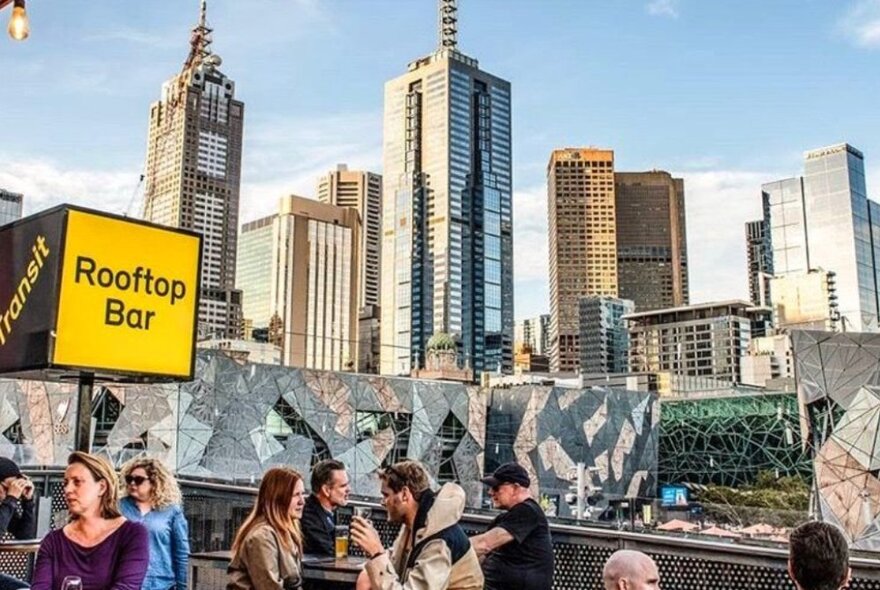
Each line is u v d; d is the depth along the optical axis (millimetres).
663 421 104250
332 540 7203
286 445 63531
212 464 57812
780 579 6012
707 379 150500
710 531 27734
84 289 6090
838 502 57406
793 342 65750
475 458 78562
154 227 6578
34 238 6168
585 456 83188
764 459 96250
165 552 6453
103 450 51719
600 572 6969
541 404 80562
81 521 4633
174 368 6637
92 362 6090
